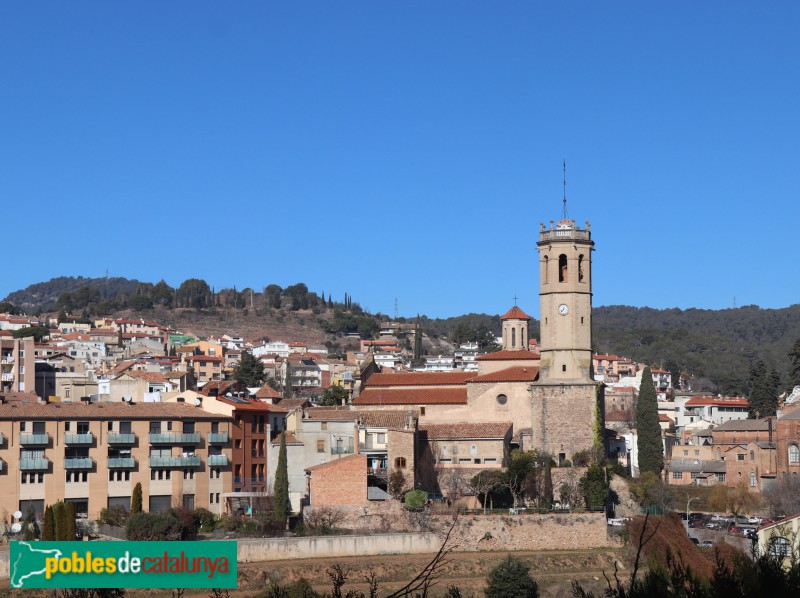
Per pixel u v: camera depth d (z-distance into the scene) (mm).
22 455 140875
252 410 163500
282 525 142125
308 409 176375
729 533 144375
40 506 141250
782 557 40156
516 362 181625
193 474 153875
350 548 135125
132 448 149500
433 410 178625
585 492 154375
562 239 175250
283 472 144375
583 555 140000
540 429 171875
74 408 149500
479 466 165125
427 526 143500
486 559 136000
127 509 147750
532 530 145125
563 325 174125
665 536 128875
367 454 159000
